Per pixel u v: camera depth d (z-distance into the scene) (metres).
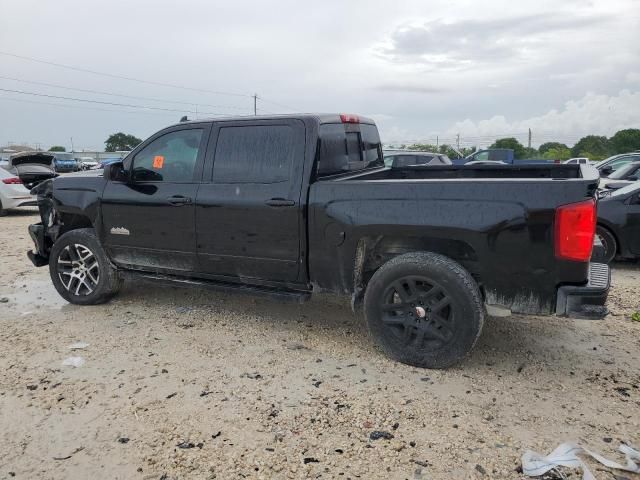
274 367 3.87
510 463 2.73
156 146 4.79
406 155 13.06
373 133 5.48
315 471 2.68
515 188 3.41
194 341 4.38
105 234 5.04
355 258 3.93
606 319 4.91
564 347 4.24
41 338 4.45
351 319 4.93
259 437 2.97
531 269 3.43
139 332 4.59
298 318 4.95
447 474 2.65
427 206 3.62
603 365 3.90
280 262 4.21
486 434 2.99
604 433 3.00
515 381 3.64
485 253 3.51
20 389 3.55
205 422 3.13
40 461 2.79
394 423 3.10
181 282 4.78
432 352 3.75
